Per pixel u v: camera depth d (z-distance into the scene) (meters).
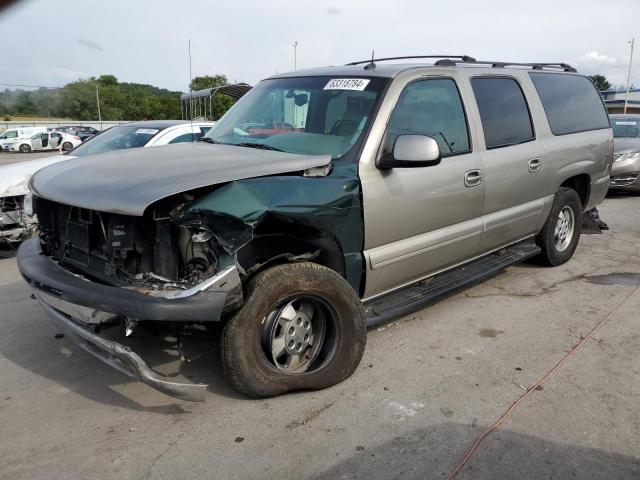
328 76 4.30
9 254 6.88
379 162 3.66
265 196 3.07
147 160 3.56
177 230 3.09
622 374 3.73
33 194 3.84
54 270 3.29
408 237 3.98
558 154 5.48
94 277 3.30
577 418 3.21
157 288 2.97
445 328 4.48
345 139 3.75
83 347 3.21
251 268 3.24
